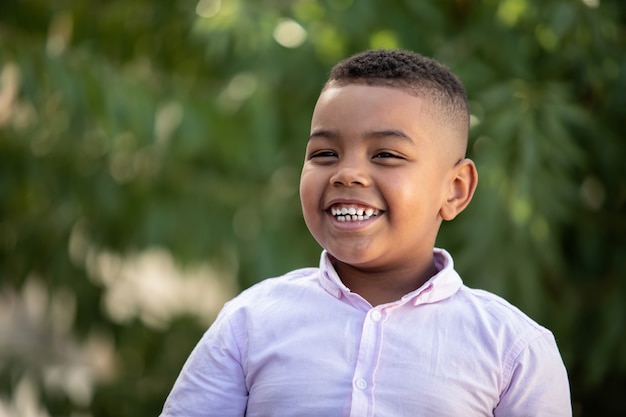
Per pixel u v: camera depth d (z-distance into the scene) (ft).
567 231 13.73
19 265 15.34
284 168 13.98
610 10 12.48
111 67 13.46
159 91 13.37
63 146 14.43
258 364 6.22
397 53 6.46
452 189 6.56
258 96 13.15
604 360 12.84
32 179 14.49
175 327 15.64
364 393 5.92
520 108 12.09
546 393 6.09
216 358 6.39
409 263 6.33
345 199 6.03
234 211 14.29
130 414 14.98
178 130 13.04
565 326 12.99
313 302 6.32
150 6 14.64
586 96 12.98
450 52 12.97
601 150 12.78
